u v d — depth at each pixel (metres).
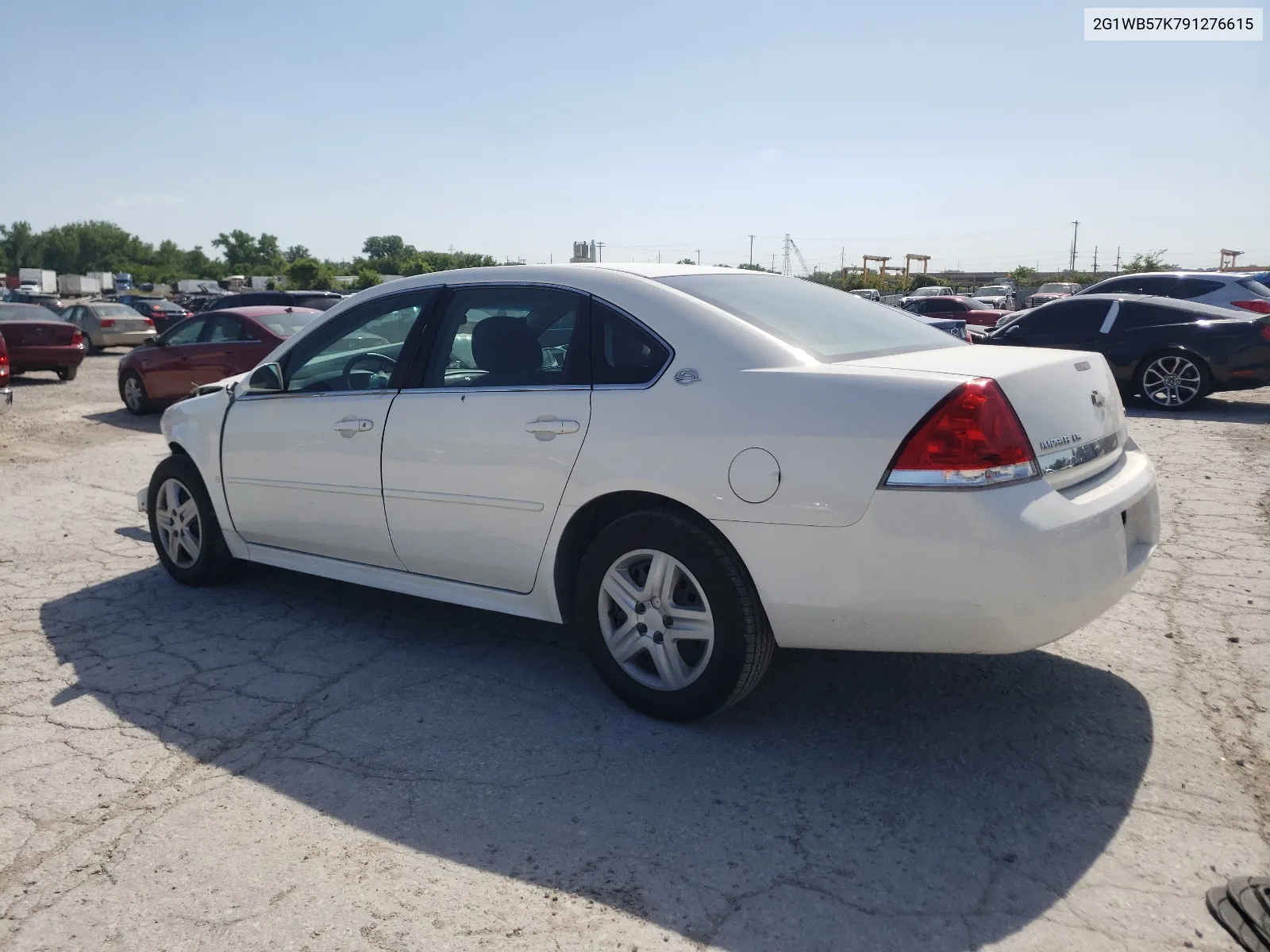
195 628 4.62
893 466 2.92
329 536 4.41
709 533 3.26
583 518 3.60
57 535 6.45
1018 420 2.94
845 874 2.62
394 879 2.64
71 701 3.80
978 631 2.92
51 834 2.88
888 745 3.35
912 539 2.90
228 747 3.41
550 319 3.74
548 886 2.60
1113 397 3.57
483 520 3.80
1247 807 2.91
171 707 3.74
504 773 3.20
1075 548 2.93
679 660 3.46
